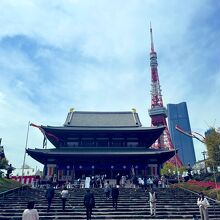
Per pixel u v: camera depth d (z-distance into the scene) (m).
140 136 60.44
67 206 28.09
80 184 46.56
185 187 42.84
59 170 54.94
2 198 30.08
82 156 53.84
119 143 59.97
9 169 50.09
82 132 58.59
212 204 29.70
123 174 56.44
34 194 34.69
